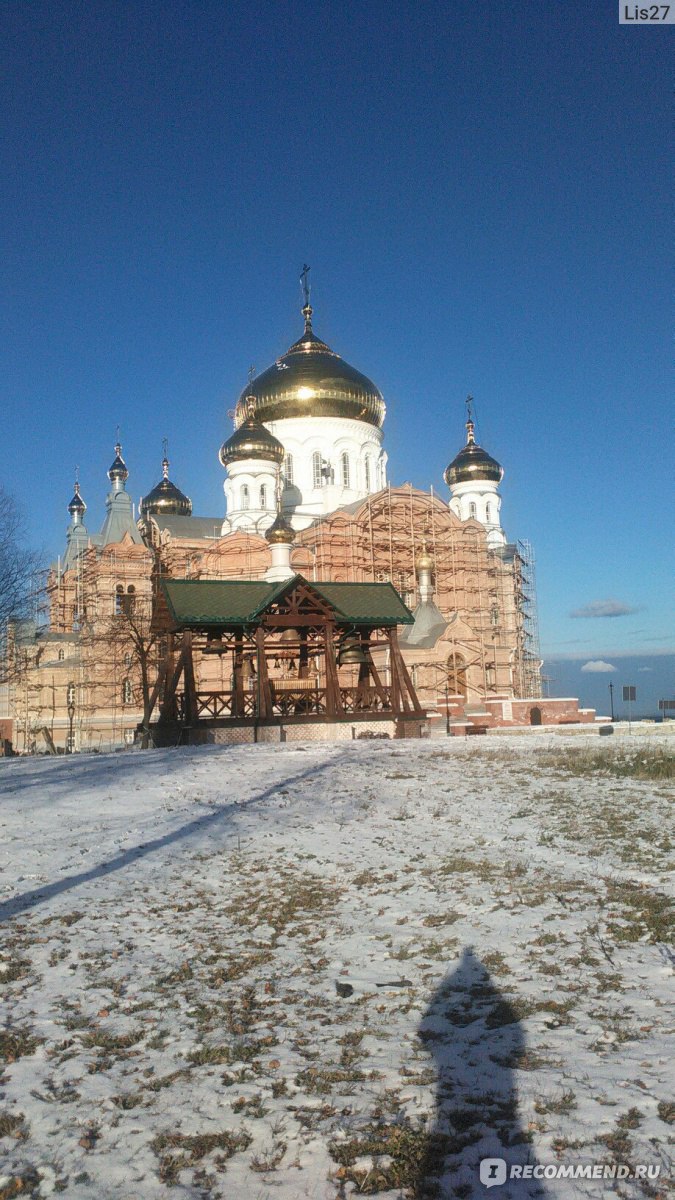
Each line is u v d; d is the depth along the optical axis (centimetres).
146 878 1425
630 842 1510
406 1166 616
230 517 7819
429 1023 846
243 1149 649
